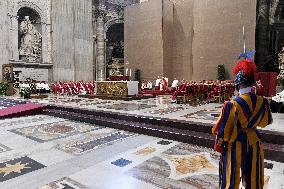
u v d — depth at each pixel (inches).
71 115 306.8
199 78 761.0
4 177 129.1
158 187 116.8
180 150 174.6
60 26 845.2
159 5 836.0
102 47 994.1
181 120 228.2
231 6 696.4
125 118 262.8
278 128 191.2
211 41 736.3
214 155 162.9
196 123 211.3
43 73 801.6
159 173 133.3
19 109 344.5
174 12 861.8
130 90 500.7
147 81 877.8
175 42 858.1
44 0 805.9
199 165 144.9
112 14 1021.2
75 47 890.7
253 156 76.9
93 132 233.5
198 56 763.4
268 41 696.4
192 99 423.2
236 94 82.1
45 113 352.8
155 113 279.1
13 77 684.7
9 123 280.1
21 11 769.6
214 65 729.6
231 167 76.9
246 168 77.2
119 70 1033.5
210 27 738.2
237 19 687.1
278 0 673.0
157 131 213.6
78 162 151.5
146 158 157.8
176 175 130.6
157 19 843.4
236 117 75.6
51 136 217.9
